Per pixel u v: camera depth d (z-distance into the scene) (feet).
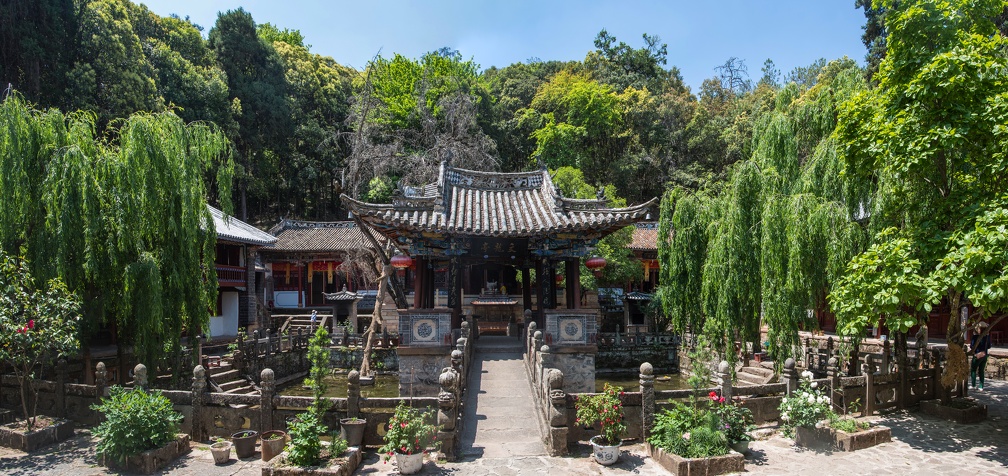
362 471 29.40
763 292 45.39
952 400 41.57
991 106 29.73
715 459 28.71
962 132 29.96
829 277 41.45
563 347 49.26
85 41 106.73
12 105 40.22
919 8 34.50
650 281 126.62
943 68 30.86
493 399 41.29
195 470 29.91
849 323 32.22
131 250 43.34
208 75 139.54
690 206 62.13
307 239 122.83
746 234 49.03
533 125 166.50
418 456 28.84
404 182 95.25
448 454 30.76
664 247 66.13
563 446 31.42
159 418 31.01
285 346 78.18
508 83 191.42
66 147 41.11
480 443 33.63
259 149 149.38
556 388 32.12
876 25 109.60
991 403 46.11
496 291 111.75
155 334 43.50
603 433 31.37
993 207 29.48
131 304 42.19
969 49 31.53
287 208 172.86
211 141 49.19
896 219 40.63
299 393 71.20
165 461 30.58
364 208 46.44
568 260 53.42
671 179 157.17
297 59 175.83
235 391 59.93
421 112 117.50
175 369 46.68
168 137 46.37
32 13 100.37
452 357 37.55
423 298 52.54
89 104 104.42
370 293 115.34
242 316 99.81
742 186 49.44
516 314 97.45
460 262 52.54
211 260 50.39
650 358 91.66
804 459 30.99
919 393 43.47
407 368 48.32
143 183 43.39
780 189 50.88
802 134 56.08
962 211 31.58
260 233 102.99
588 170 161.17
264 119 150.30
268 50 158.30
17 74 99.71
